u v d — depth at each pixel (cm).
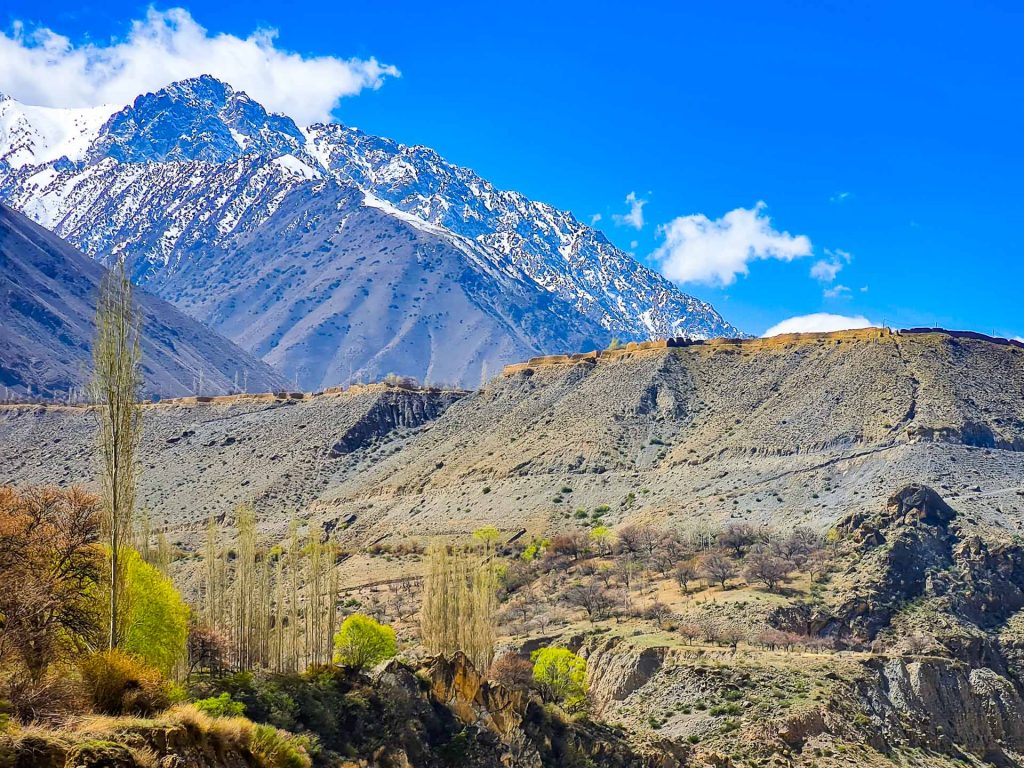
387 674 7719
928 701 11812
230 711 6378
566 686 11362
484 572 11725
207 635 8681
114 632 5650
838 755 9919
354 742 7062
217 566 10412
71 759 4069
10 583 5375
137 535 10044
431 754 7425
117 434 6097
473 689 8206
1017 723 12162
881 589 14600
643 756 9038
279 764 5006
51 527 6050
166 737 4475
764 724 10231
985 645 13625
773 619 13812
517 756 7938
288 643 10419
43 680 4819
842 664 11769
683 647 12081
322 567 12688
